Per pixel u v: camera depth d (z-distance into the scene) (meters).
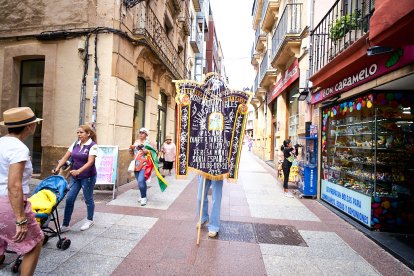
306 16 9.11
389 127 5.10
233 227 4.82
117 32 7.80
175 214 5.38
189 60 21.45
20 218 2.31
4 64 8.27
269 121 17.52
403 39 3.19
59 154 7.75
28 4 8.12
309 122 8.16
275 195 7.59
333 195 6.42
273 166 14.36
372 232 4.75
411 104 5.09
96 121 7.70
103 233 4.27
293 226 5.01
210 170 4.33
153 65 11.07
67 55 7.84
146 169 5.93
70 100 7.79
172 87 15.19
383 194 4.97
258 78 20.92
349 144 6.09
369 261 3.72
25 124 2.55
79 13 7.84
